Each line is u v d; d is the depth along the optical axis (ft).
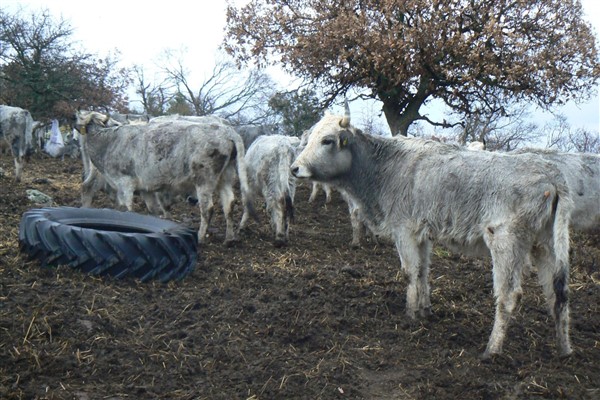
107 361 16.56
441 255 33.27
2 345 16.53
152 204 35.27
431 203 20.33
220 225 39.06
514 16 65.00
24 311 18.67
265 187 34.86
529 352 19.42
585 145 86.94
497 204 18.81
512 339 20.45
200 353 17.53
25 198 40.47
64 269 22.71
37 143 92.22
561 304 18.37
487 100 69.05
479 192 19.24
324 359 17.99
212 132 30.91
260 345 18.42
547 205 18.29
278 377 16.60
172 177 31.48
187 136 30.83
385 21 64.13
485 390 16.40
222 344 18.17
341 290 23.84
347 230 42.39
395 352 18.95
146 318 19.58
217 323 19.65
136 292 21.84
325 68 67.62
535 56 62.13
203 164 30.71
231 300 21.95
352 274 26.61
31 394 14.55
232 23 71.82
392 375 17.56
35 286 20.77
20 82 115.14
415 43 60.64
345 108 22.77
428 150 21.22
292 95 82.48
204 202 31.12
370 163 22.35
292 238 37.40
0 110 53.62
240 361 17.35
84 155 37.42
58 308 19.01
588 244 38.96
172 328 19.02
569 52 63.52
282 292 23.30
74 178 61.52
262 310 20.97
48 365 15.89
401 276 26.78
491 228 18.83
